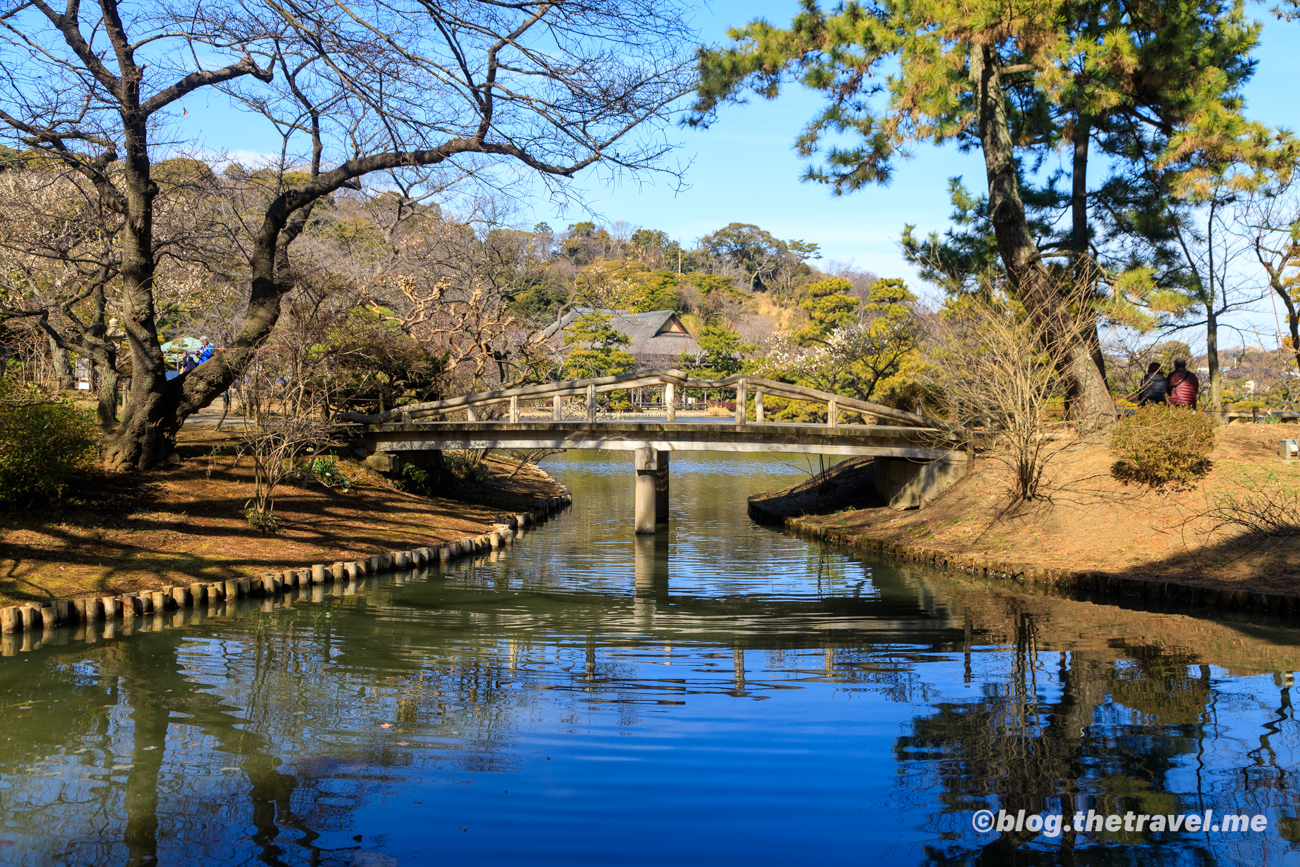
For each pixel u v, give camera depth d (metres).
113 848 4.81
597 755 6.05
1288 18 15.23
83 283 17.06
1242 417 19.59
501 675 8.05
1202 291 17.20
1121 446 14.20
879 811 5.22
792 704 7.16
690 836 4.94
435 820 5.12
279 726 6.64
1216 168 13.88
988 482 16.36
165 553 11.92
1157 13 14.53
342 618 10.41
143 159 13.95
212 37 11.83
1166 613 10.59
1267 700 7.16
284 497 15.41
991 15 13.04
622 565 14.54
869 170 17.25
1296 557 11.23
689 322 73.44
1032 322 15.82
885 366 28.89
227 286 22.52
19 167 13.59
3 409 11.79
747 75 15.97
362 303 20.28
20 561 10.72
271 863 4.65
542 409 42.03
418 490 18.94
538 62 10.52
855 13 15.78
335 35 9.31
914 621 10.40
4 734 6.45
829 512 19.80
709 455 43.47
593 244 87.94
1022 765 5.87
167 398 15.22
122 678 7.86
